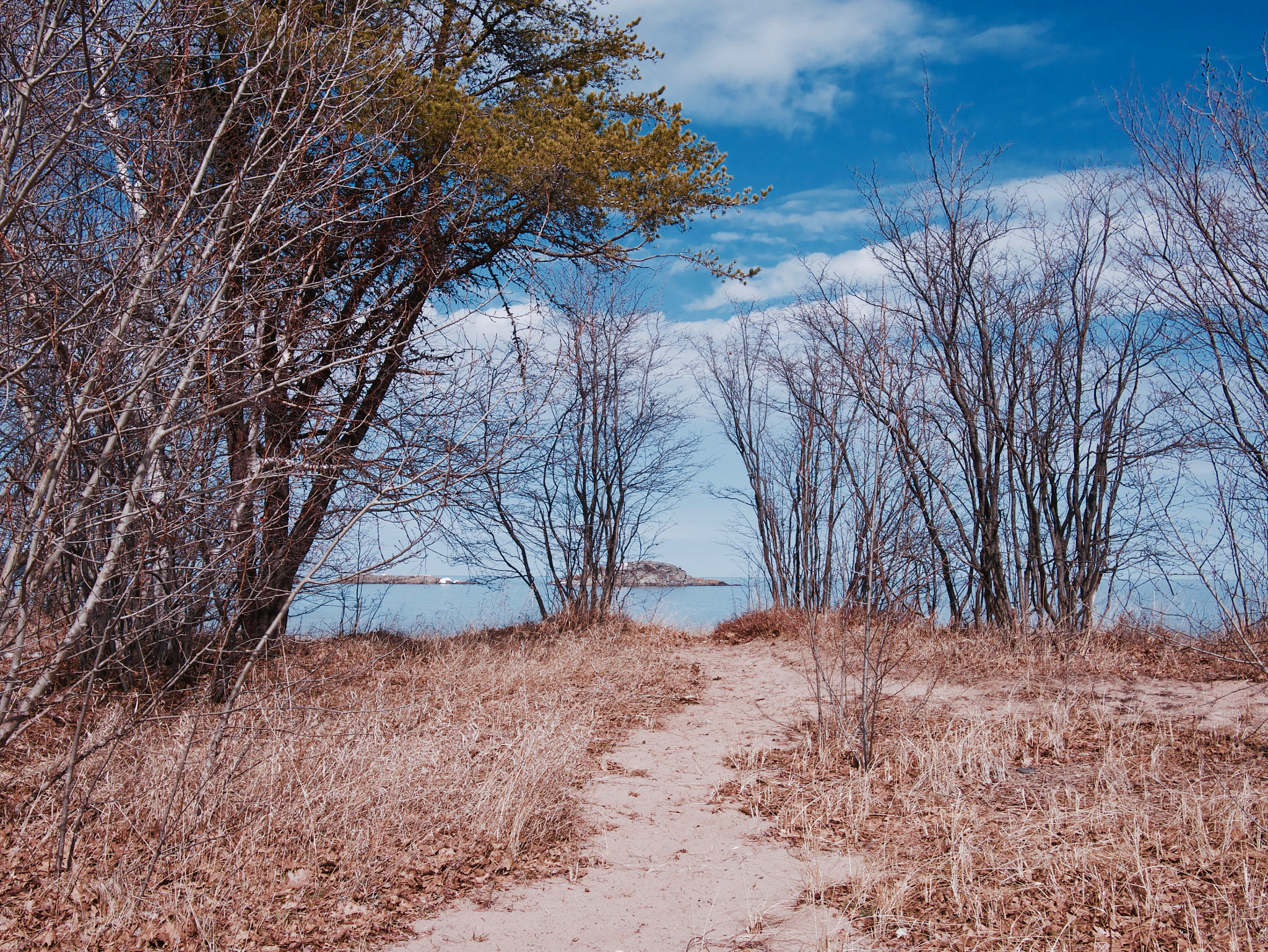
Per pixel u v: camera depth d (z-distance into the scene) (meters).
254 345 5.92
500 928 4.29
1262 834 4.87
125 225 5.64
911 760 7.13
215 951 3.87
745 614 16.16
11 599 4.89
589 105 11.51
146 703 6.48
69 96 5.45
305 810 5.38
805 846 5.44
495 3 12.12
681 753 8.00
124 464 5.64
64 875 4.42
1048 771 6.62
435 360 7.64
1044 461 12.41
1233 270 7.56
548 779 6.22
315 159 6.69
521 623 15.62
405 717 7.66
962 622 13.17
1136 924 3.97
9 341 4.92
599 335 15.91
